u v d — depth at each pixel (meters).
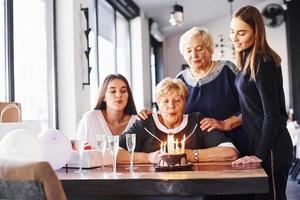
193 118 2.23
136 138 2.21
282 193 2.14
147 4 6.94
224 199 2.00
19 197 1.17
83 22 4.31
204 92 2.47
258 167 1.78
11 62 3.21
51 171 1.15
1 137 2.08
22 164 1.15
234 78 2.43
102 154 2.00
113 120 2.62
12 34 3.23
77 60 4.11
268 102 2.02
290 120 7.52
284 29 8.73
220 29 9.04
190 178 1.51
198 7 7.92
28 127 2.29
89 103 4.38
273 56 2.10
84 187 1.58
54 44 4.05
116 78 2.61
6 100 3.17
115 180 1.56
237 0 8.05
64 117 4.04
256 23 2.10
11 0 3.22
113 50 5.99
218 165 1.89
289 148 2.15
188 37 2.45
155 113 2.28
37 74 3.78
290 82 8.04
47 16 4.01
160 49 8.98
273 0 8.81
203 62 2.45
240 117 2.38
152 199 1.62
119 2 5.95
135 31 7.02
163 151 1.97
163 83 2.20
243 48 2.16
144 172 1.73
